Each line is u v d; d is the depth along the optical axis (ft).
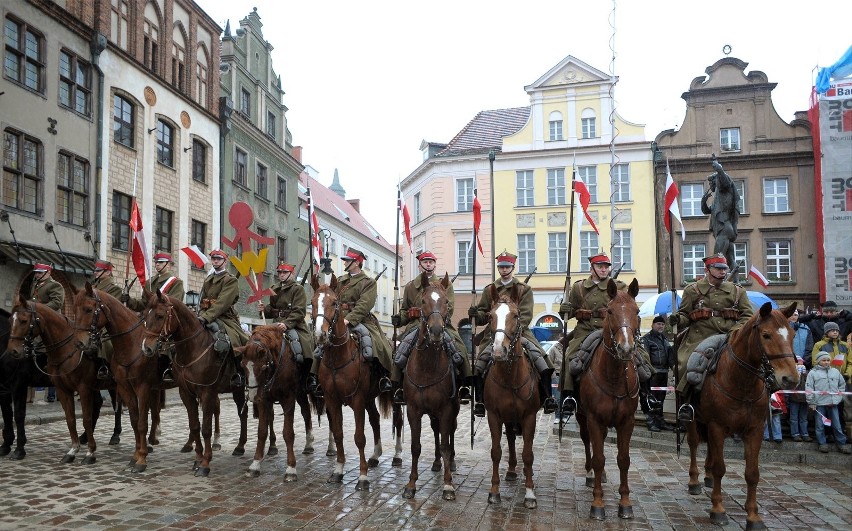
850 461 36.22
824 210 103.60
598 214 124.36
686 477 33.47
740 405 24.59
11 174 62.03
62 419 53.11
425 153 141.69
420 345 28.48
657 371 45.39
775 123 119.44
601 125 125.70
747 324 24.36
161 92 85.76
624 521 25.12
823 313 46.24
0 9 60.70
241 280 102.89
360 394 30.83
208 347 33.17
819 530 24.07
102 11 74.79
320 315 29.40
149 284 38.93
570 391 29.12
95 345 33.12
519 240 128.06
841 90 101.09
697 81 122.11
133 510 25.70
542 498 28.66
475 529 23.84
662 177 121.39
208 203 97.09
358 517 25.16
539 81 128.77
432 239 133.69
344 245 178.19
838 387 37.99
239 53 108.88
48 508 25.81
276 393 32.12
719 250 49.70
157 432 43.78
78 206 71.20
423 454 39.50
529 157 128.36
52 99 67.21
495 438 27.66
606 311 26.08
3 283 60.08
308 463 35.78
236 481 31.01
